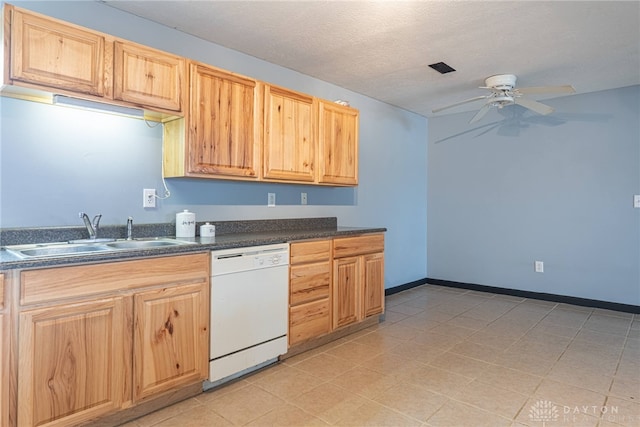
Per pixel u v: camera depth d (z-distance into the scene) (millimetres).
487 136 4777
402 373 2459
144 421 1896
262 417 1941
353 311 3188
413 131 5027
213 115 2490
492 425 1878
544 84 3771
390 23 2523
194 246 2094
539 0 2221
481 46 2883
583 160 4109
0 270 1476
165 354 1980
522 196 4520
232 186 3004
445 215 5145
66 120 2176
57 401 1632
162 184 2588
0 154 1961
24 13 1762
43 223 2098
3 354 1502
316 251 2854
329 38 2762
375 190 4398
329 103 3283
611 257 3965
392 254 4688
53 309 1614
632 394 2188
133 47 2115
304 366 2559
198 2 2285
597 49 2926
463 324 3486
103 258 1744
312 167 3143
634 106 3816
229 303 2271
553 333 3246
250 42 2834
